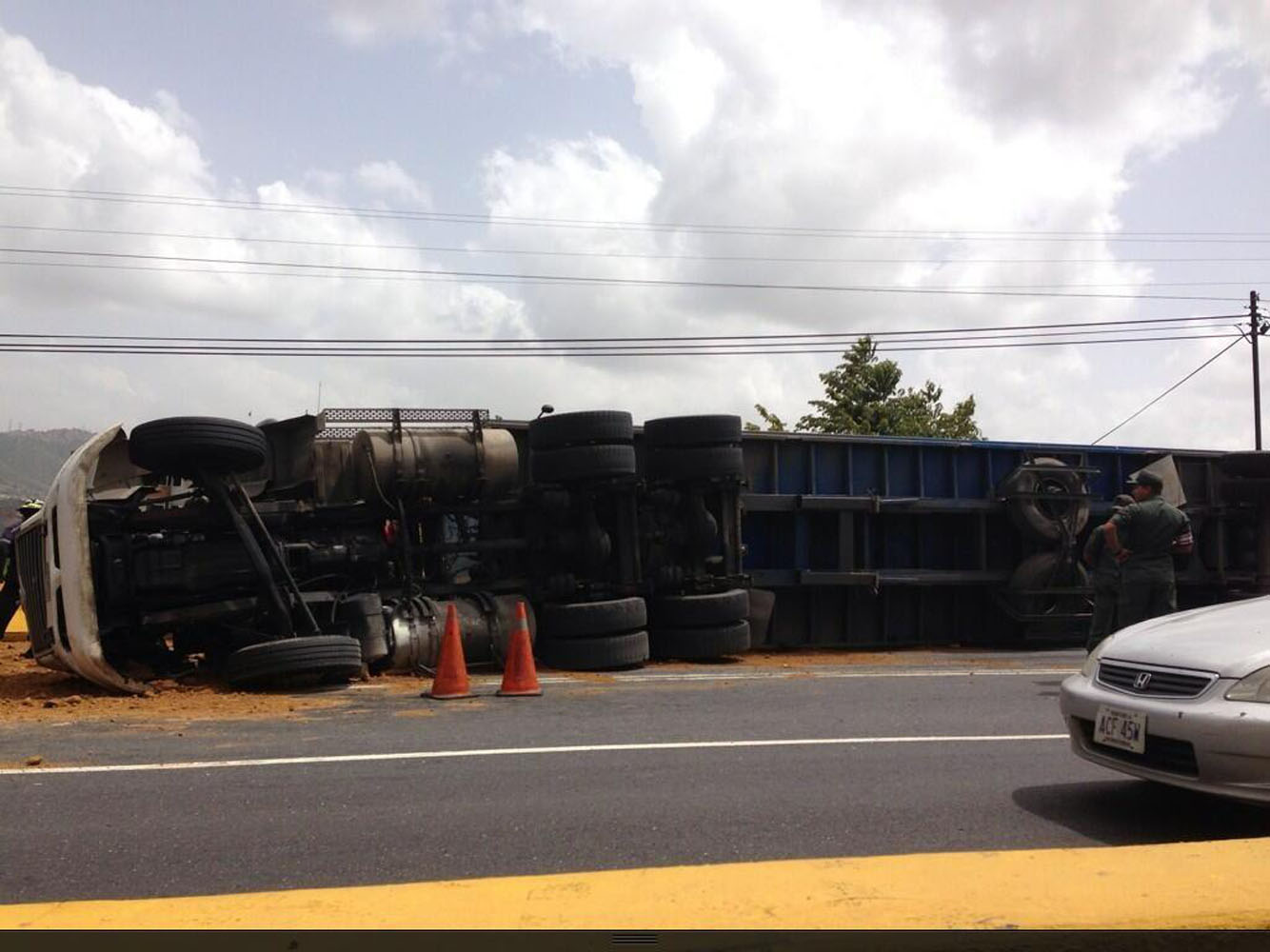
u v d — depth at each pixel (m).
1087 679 5.20
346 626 10.21
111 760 6.13
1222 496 16.47
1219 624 5.02
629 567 12.16
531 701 8.76
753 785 5.69
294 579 10.74
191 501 10.62
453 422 11.84
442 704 8.50
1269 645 4.61
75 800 5.24
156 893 3.97
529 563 12.29
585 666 11.37
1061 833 4.87
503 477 11.80
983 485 15.53
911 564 15.30
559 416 12.01
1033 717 8.04
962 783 5.81
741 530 13.49
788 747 6.70
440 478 11.41
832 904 3.00
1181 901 3.03
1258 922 2.94
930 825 4.98
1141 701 4.77
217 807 5.13
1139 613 9.53
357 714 7.95
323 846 4.55
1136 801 5.44
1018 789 5.68
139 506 10.09
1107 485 16.06
